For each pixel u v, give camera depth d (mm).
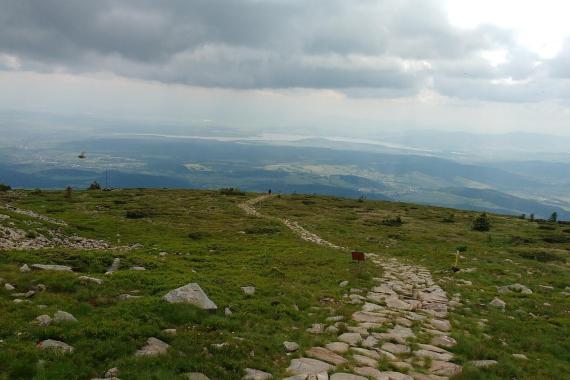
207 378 12500
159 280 22641
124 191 103750
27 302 16406
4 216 37531
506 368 15938
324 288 27141
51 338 13562
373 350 16750
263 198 105812
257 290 24125
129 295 19234
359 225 70500
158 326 15852
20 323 14250
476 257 45969
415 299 27000
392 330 19547
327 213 84062
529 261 45219
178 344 14453
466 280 33719
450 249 51062
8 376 11062
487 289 30891
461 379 14570
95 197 88188
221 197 101250
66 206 69750
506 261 44344
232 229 56531
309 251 41375
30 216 42781
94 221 53875
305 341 16891
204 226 58031
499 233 68625
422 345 17812
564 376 16234
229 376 12797
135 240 43625
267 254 37938
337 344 16906
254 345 15406
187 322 16922
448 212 98312
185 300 18453
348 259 38531
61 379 11234
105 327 14570
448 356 16734
